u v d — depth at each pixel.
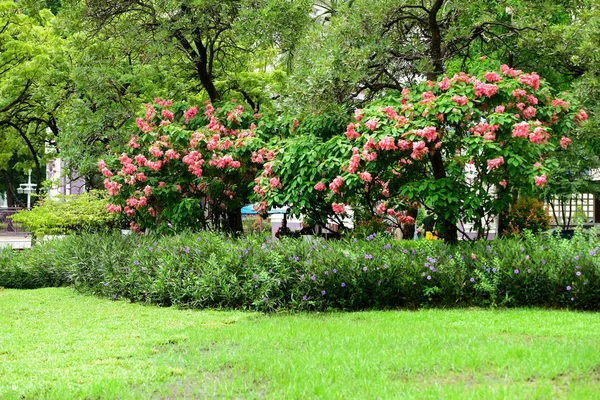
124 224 16.06
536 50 12.55
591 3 13.16
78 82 14.94
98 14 14.25
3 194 60.06
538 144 9.84
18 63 23.30
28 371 6.20
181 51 14.91
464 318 8.45
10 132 28.88
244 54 16.81
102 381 5.73
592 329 7.59
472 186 10.37
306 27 13.36
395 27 12.79
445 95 9.96
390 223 13.84
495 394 4.93
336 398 5.05
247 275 9.77
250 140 12.20
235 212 14.18
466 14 12.91
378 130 10.20
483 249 10.08
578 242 10.01
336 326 7.99
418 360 6.09
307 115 12.17
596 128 12.07
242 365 6.22
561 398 4.86
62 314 9.46
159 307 10.09
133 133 13.63
